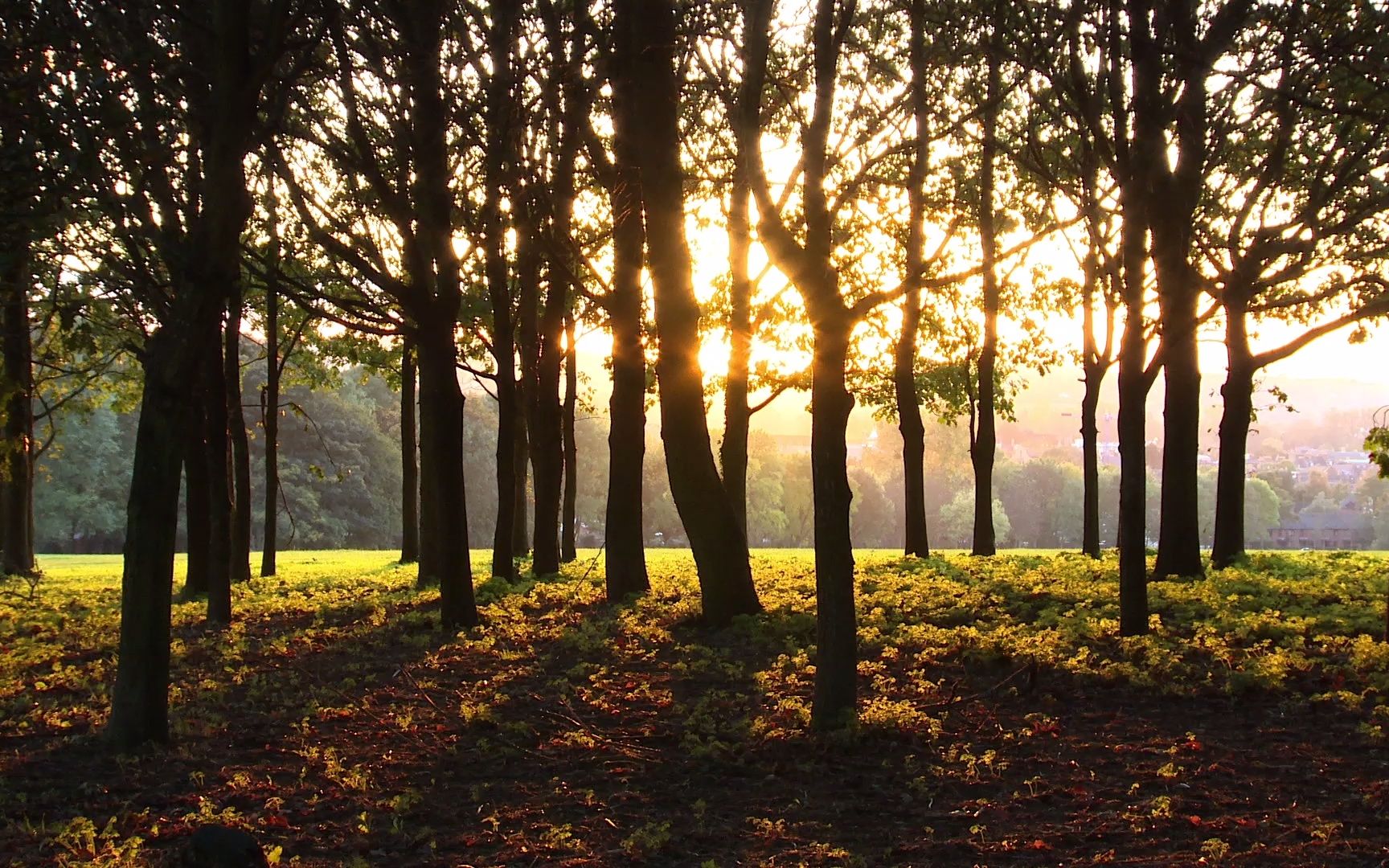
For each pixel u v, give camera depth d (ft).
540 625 46.62
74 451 176.14
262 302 77.51
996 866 18.47
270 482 83.56
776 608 45.65
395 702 32.63
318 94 48.47
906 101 36.50
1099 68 46.32
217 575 52.70
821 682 26.58
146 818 21.93
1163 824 19.98
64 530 181.78
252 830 21.25
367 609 55.52
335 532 197.47
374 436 211.82
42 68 27.94
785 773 24.26
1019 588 49.57
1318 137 53.21
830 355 25.79
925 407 95.71
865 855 19.25
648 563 87.30
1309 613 39.78
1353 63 35.58
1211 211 59.26
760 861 19.10
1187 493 53.83
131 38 28.17
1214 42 35.50
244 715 31.48
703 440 44.70
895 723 26.71
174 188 30.76
